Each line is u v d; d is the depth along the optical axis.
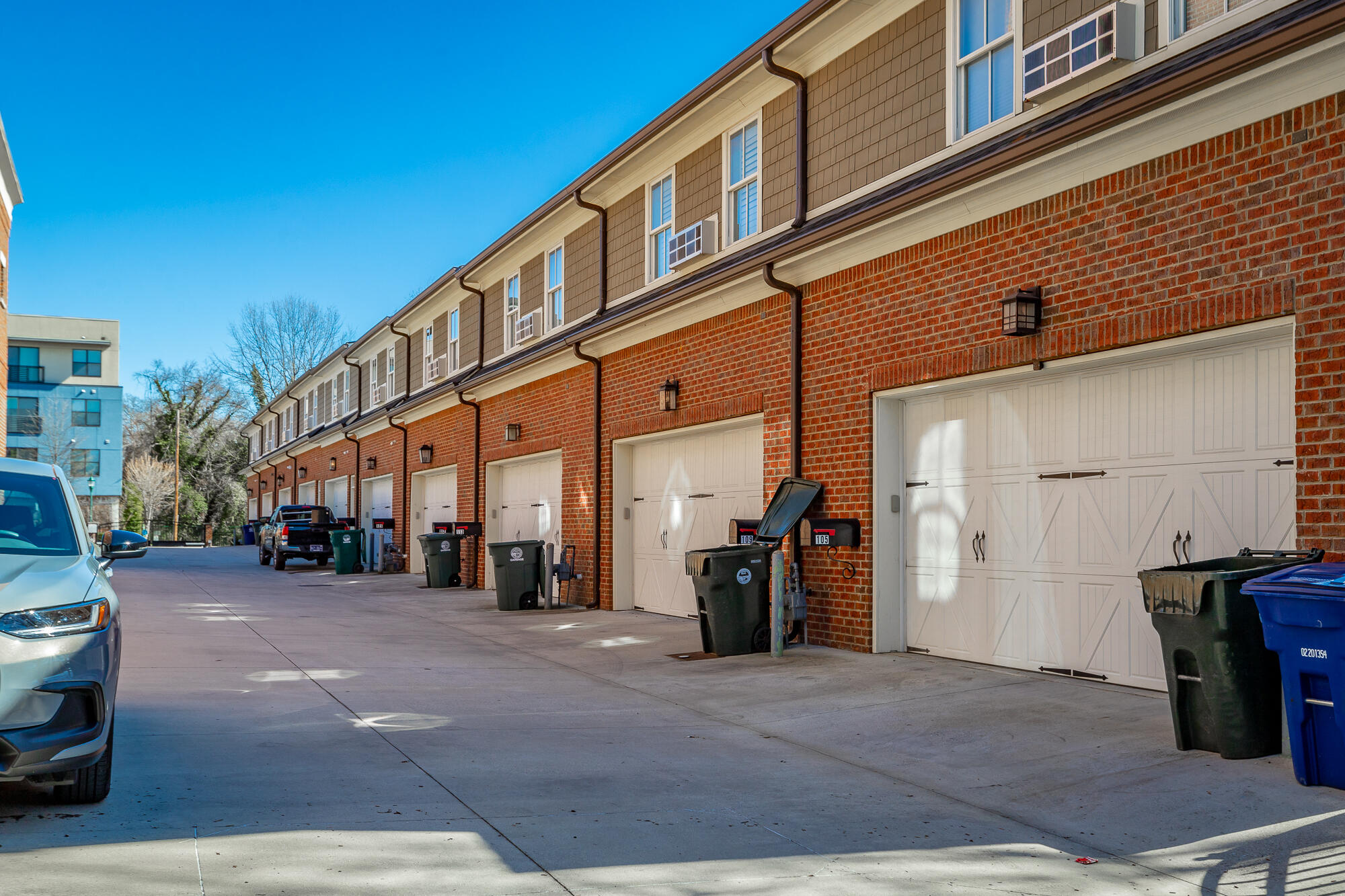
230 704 7.92
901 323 9.91
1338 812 4.96
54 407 55.72
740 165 13.71
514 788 5.68
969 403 9.58
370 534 27.86
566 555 16.66
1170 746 6.26
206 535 59.47
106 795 5.18
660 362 14.25
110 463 57.06
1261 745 5.90
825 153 11.88
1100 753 6.24
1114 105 7.25
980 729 7.01
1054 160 8.07
